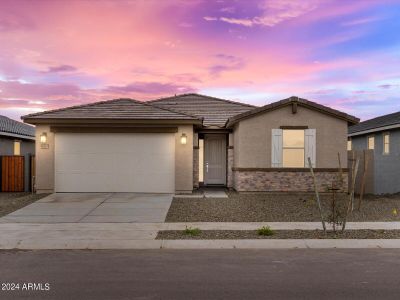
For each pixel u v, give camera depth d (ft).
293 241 34.19
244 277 24.30
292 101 60.95
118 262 27.94
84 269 26.11
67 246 32.76
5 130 80.74
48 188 61.31
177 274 24.95
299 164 61.72
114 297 20.67
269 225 40.40
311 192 61.16
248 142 61.62
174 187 61.31
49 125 61.36
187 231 36.73
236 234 36.60
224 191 64.85
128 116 60.13
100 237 35.50
